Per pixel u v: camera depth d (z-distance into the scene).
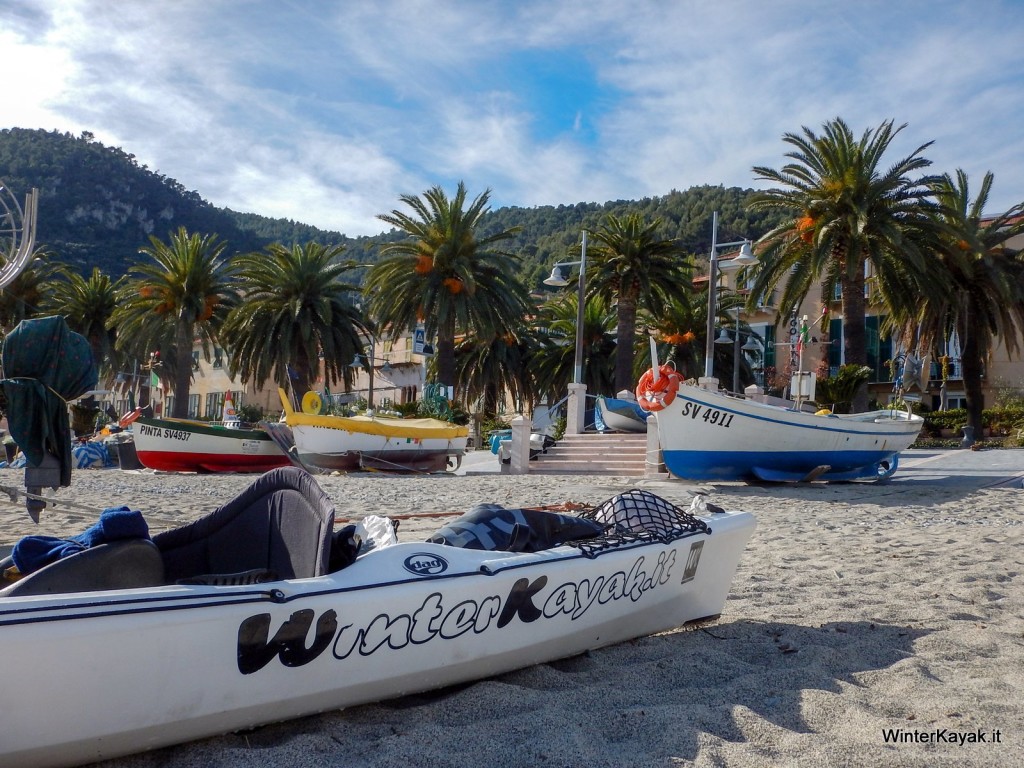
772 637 5.61
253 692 3.46
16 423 6.07
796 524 11.55
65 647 2.98
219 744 3.62
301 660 3.55
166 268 38.84
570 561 4.55
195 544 4.55
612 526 5.38
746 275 29.89
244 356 37.34
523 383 46.38
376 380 58.81
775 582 7.44
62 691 3.00
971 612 6.36
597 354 44.41
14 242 8.86
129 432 25.77
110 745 3.18
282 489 4.34
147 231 163.38
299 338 36.41
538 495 16.08
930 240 26.00
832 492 16.28
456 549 4.30
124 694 3.14
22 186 148.75
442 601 3.97
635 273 33.19
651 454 20.02
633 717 4.01
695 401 16.59
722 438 16.83
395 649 3.86
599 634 4.90
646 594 5.09
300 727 3.88
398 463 23.36
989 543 9.57
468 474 23.48
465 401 45.22
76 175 159.75
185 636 3.24
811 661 5.04
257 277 36.19
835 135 26.08
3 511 11.62
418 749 3.58
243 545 4.47
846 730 3.96
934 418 35.59
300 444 22.83
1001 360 39.91
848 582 7.43
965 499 14.57
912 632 5.77
